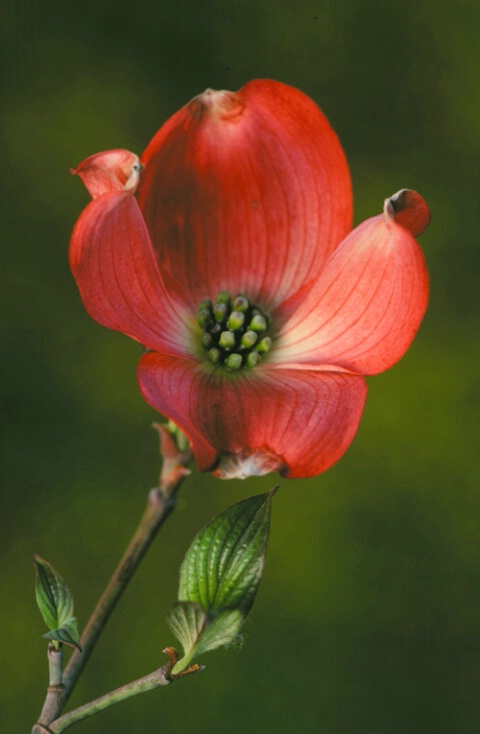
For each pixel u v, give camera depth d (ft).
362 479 2.86
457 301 3.06
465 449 2.88
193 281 1.85
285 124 1.84
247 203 1.85
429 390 2.92
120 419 2.89
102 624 1.71
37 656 2.69
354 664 2.77
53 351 2.93
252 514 1.63
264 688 2.73
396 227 1.76
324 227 1.86
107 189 1.76
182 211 1.85
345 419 1.76
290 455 1.74
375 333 1.78
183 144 1.84
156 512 1.74
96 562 2.78
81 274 1.73
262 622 2.75
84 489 2.83
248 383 1.78
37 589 1.66
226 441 1.75
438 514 2.85
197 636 1.62
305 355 1.81
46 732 1.65
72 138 3.13
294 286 1.86
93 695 2.68
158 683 1.63
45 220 3.06
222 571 1.63
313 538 2.81
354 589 2.81
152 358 1.77
